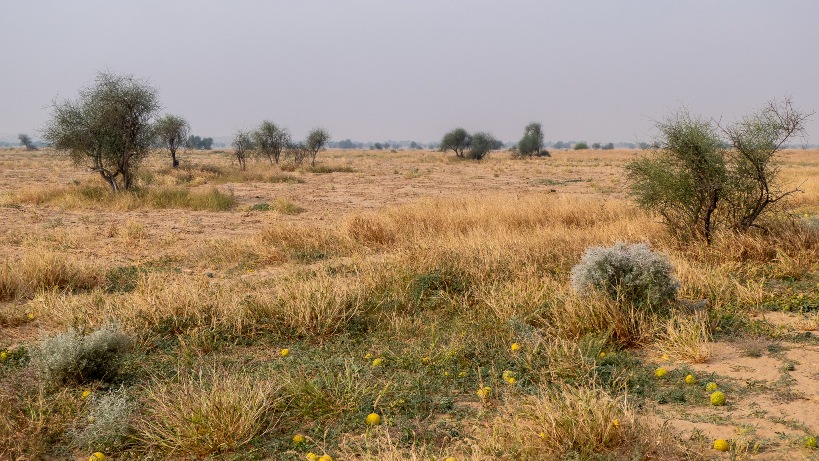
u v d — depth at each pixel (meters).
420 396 4.95
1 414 4.50
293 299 7.43
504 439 4.09
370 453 3.90
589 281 6.90
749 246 9.39
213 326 6.94
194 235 14.64
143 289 8.10
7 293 8.53
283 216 18.56
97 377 5.54
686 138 10.02
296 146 47.69
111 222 16.62
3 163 48.47
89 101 21.27
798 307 7.09
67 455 4.27
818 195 18.20
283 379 5.27
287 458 4.11
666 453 3.84
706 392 4.86
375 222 13.27
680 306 6.73
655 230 11.10
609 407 4.11
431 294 8.22
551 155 94.25
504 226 12.98
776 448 3.88
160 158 60.16
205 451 4.27
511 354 5.85
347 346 6.44
